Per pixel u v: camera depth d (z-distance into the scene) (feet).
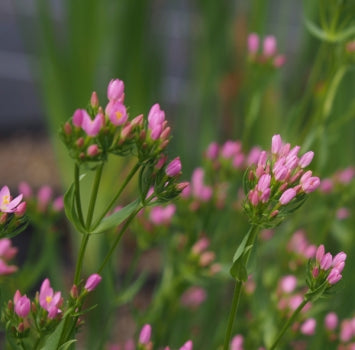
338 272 2.15
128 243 5.31
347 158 3.68
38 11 4.56
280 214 2.15
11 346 2.17
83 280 2.14
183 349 2.18
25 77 11.71
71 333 2.14
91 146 2.07
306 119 3.90
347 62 2.86
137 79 4.67
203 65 4.45
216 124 4.56
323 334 2.80
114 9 4.63
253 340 2.76
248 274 2.13
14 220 2.16
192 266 2.74
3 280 2.38
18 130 8.21
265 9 3.81
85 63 4.61
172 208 2.76
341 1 2.75
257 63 3.02
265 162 2.17
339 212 3.12
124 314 4.56
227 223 3.09
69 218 2.11
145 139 2.12
